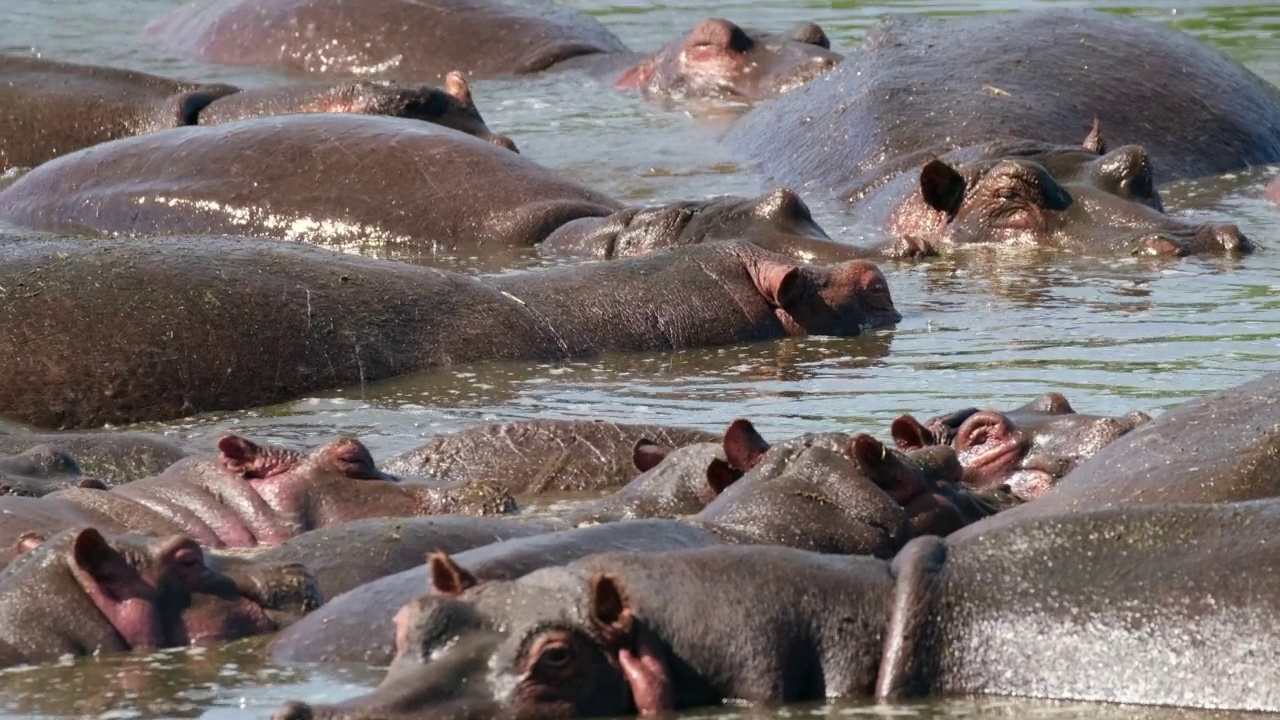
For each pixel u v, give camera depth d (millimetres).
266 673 25828
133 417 45250
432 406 44281
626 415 42250
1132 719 23562
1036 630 24672
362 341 47125
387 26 92750
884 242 59438
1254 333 47688
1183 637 24266
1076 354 46219
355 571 29438
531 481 37500
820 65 83688
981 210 61156
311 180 63094
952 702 24281
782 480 29281
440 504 33625
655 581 24594
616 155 74500
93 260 47719
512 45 92312
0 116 76688
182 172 64438
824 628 24766
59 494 32812
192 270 47562
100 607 27047
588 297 49938
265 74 92062
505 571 26172
